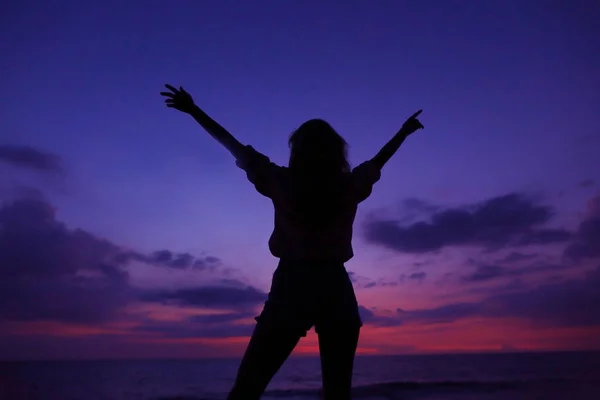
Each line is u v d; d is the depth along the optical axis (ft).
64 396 83.66
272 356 6.56
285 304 6.48
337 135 7.14
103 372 191.72
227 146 7.25
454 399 65.57
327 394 6.64
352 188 6.86
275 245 6.79
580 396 62.39
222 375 162.50
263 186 6.95
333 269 6.66
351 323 6.61
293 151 7.02
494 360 277.64
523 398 62.49
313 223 6.64
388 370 173.17
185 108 7.23
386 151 7.56
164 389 98.12
